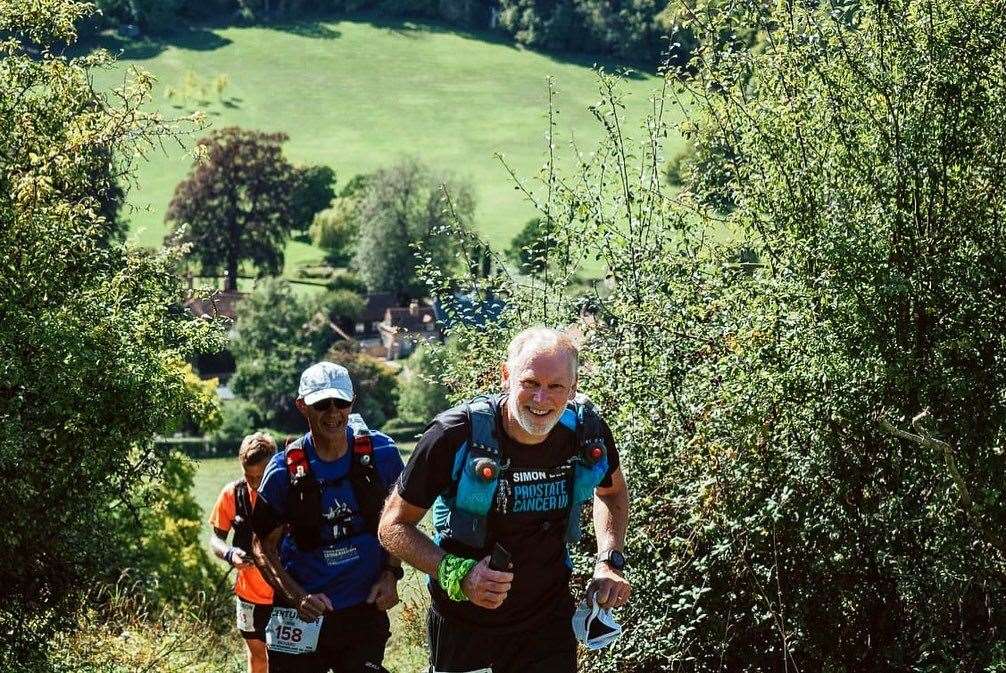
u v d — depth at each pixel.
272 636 6.33
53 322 10.75
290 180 129.50
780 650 8.09
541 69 188.62
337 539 6.27
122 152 11.84
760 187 8.58
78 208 11.12
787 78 8.98
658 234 9.17
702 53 9.27
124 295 11.84
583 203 9.35
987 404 7.87
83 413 10.94
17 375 10.30
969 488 7.71
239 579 8.26
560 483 4.41
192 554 25.91
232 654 11.03
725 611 8.14
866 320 7.83
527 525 4.39
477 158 164.75
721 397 8.09
